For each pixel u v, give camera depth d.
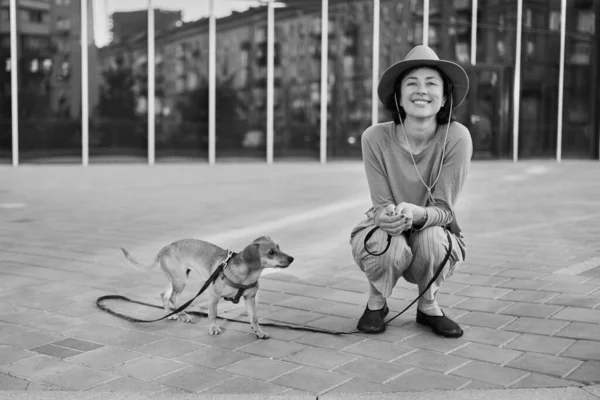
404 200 4.48
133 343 4.30
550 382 3.58
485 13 23.20
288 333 4.52
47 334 4.48
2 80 19.22
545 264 6.63
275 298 5.46
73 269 6.54
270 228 9.14
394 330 4.56
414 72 4.28
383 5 22.19
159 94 20.67
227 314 5.00
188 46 20.78
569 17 24.28
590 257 6.98
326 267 6.63
